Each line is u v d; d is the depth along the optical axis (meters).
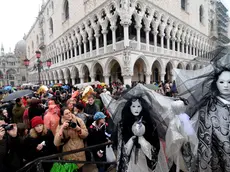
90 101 5.85
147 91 2.66
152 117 2.59
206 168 2.32
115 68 24.38
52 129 4.41
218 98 2.37
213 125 2.31
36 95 11.59
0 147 2.99
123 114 2.71
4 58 79.94
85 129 3.59
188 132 2.36
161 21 23.20
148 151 2.48
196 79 2.55
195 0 31.72
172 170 2.81
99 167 3.89
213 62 2.40
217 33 40.84
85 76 27.92
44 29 45.44
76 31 27.48
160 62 22.61
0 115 5.62
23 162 3.25
